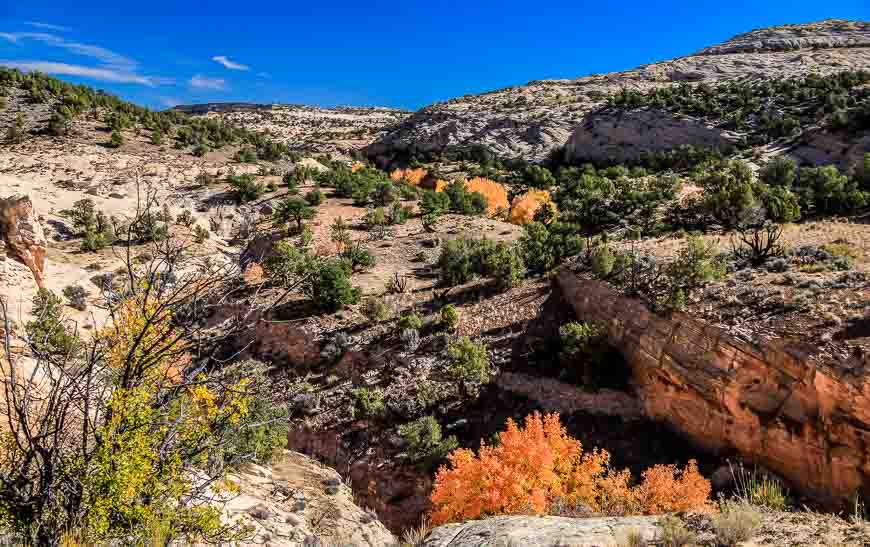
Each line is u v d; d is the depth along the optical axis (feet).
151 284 18.80
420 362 98.22
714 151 260.83
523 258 132.16
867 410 54.19
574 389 86.63
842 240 95.91
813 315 66.13
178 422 17.89
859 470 54.90
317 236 165.78
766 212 125.59
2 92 299.99
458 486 59.41
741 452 67.41
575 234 139.85
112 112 306.96
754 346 66.28
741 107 295.48
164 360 18.97
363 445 85.61
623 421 80.64
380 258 150.82
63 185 188.96
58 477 16.96
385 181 235.40
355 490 79.71
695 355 73.36
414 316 108.06
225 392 19.15
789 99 288.10
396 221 179.11
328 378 100.17
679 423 75.61
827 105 252.83
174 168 231.91
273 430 51.16
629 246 119.55
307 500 41.68
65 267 116.37
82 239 143.33
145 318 18.02
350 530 39.11
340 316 114.83
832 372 57.36
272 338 112.27
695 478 60.39
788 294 73.31
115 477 16.74
